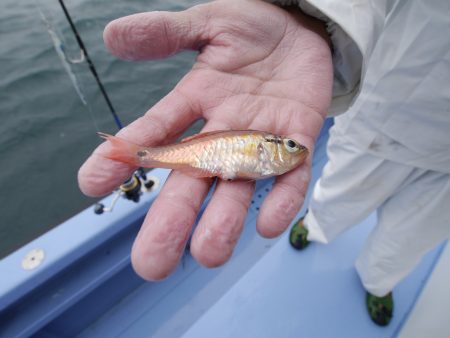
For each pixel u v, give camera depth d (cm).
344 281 25
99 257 22
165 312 24
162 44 16
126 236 23
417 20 14
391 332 22
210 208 14
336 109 18
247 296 24
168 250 12
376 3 14
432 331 21
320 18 17
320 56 16
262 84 17
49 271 19
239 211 14
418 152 17
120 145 14
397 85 15
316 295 24
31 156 40
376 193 20
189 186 14
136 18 15
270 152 15
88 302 22
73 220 22
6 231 36
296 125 16
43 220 37
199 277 26
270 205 14
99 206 22
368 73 16
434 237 19
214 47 17
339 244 27
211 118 17
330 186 22
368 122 18
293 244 27
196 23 16
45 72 49
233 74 17
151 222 13
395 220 20
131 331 23
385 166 18
